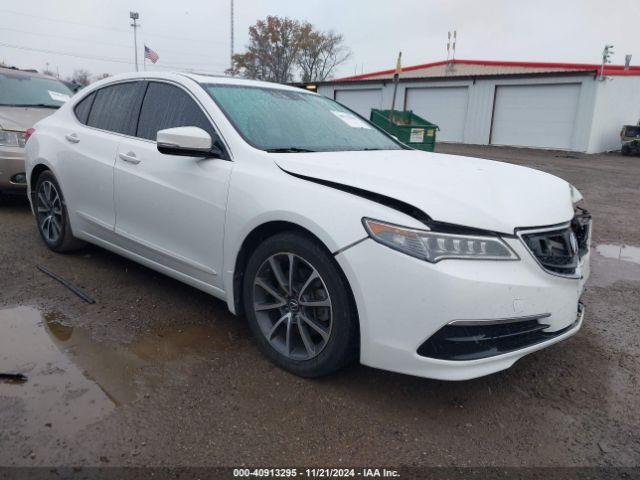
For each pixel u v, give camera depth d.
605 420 2.63
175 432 2.38
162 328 3.39
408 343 2.42
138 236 3.72
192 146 3.02
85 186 4.14
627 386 2.96
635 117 25.47
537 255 2.51
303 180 2.78
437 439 2.43
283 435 2.40
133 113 3.90
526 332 2.51
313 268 2.69
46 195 4.75
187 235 3.32
